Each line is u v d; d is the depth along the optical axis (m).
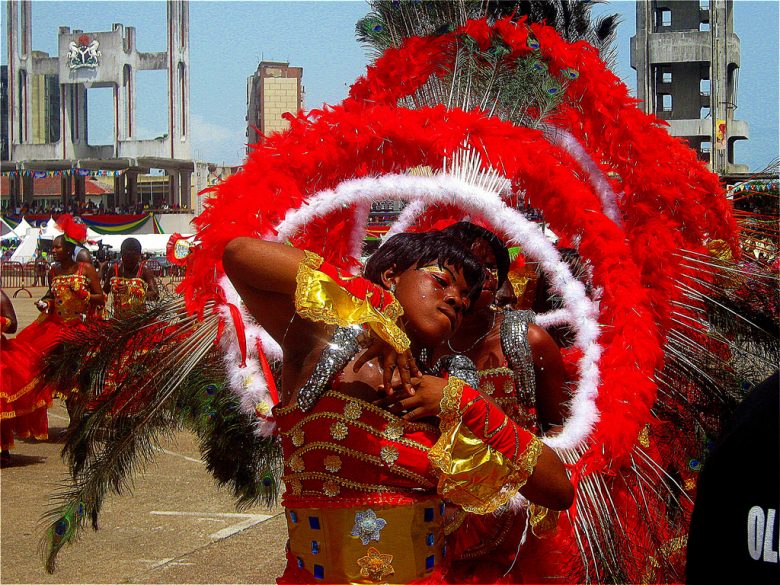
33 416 6.94
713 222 3.02
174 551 4.30
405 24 3.02
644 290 2.55
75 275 7.52
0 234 37.69
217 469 2.97
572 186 2.53
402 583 1.90
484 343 2.47
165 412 2.59
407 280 1.93
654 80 20.47
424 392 1.85
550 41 2.73
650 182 2.75
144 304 2.67
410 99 2.96
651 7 20.44
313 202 2.36
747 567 1.21
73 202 53.78
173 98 55.19
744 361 2.97
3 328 6.57
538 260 2.46
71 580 3.84
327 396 1.90
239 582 3.84
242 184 2.31
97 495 2.49
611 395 2.31
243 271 1.87
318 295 1.80
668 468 2.81
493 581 2.43
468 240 2.38
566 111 2.89
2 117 61.38
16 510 5.01
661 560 2.57
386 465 1.88
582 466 2.26
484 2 2.98
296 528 2.00
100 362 2.56
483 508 1.86
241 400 2.49
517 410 2.43
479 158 2.45
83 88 57.97
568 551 2.41
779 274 3.06
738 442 1.23
